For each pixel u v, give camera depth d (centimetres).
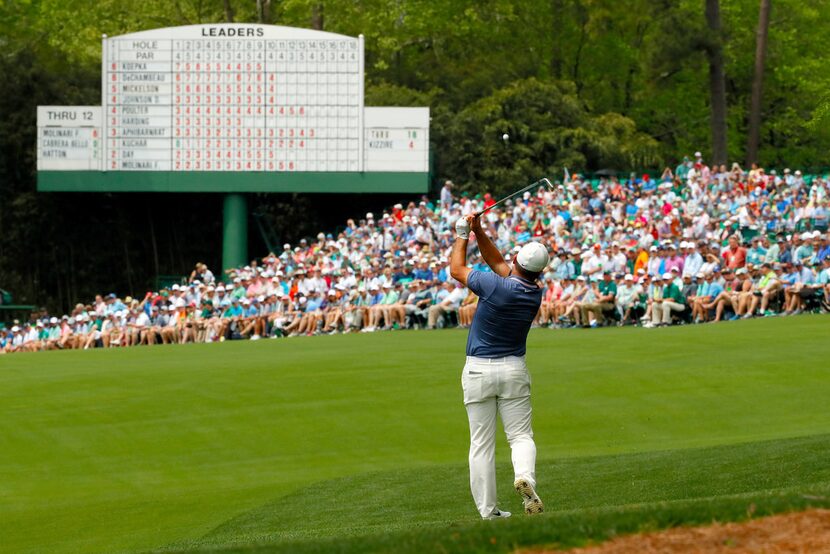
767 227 5666
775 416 3053
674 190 6444
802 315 4653
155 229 8238
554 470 2395
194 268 8288
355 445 3008
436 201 7369
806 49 9138
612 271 5188
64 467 2934
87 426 3325
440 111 8062
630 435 2938
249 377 3859
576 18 8931
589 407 3219
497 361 1631
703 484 2092
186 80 7069
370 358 4156
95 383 3909
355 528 1914
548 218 6084
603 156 8031
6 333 6806
